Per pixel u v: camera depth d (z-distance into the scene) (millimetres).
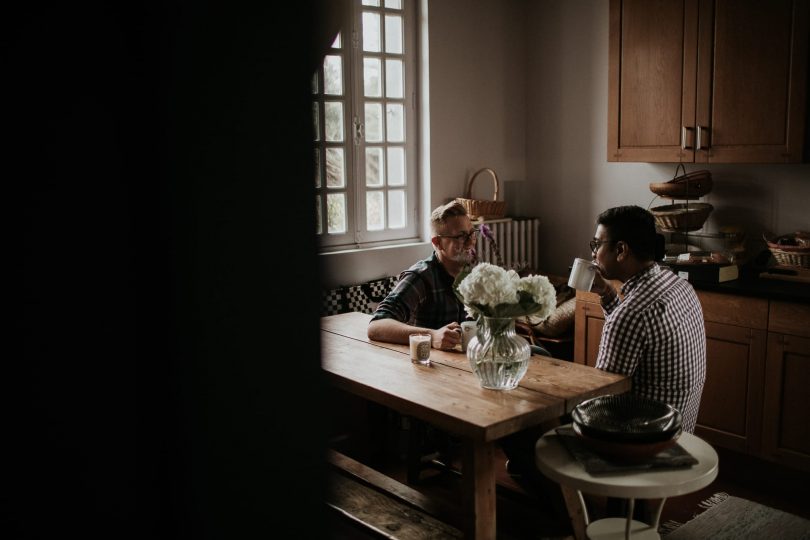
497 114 4676
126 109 444
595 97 4477
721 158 3543
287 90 495
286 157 500
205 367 485
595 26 4426
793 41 3238
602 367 2314
